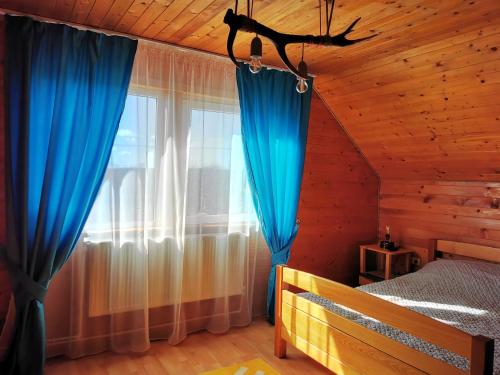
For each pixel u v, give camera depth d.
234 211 3.32
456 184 3.68
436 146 3.46
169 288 3.03
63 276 2.70
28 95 2.40
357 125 3.89
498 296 2.73
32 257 2.41
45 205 2.44
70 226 2.56
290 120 3.53
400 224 4.19
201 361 2.72
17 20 2.40
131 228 2.83
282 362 2.72
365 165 4.28
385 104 3.42
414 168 3.91
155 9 2.33
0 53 2.46
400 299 2.74
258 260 3.58
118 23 2.56
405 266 4.06
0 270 2.49
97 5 2.30
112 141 2.68
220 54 3.17
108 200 2.76
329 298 2.34
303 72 1.78
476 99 2.80
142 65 2.83
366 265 4.25
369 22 2.38
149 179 2.90
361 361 2.11
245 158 3.26
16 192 2.41
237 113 3.29
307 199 3.86
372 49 2.81
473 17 2.24
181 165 2.99
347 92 3.59
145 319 2.85
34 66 2.45
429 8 2.18
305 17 2.35
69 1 2.25
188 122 3.02
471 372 1.57
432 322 1.75
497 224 3.36
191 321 3.20
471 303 2.66
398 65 2.96
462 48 2.54
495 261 3.30
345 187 4.13
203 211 3.15
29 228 2.46
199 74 3.09
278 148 3.47
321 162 3.94
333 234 4.06
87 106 2.59
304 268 3.87
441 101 3.02
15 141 2.41
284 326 2.73
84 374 2.52
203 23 2.53
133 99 2.81
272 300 3.44
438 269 3.31
